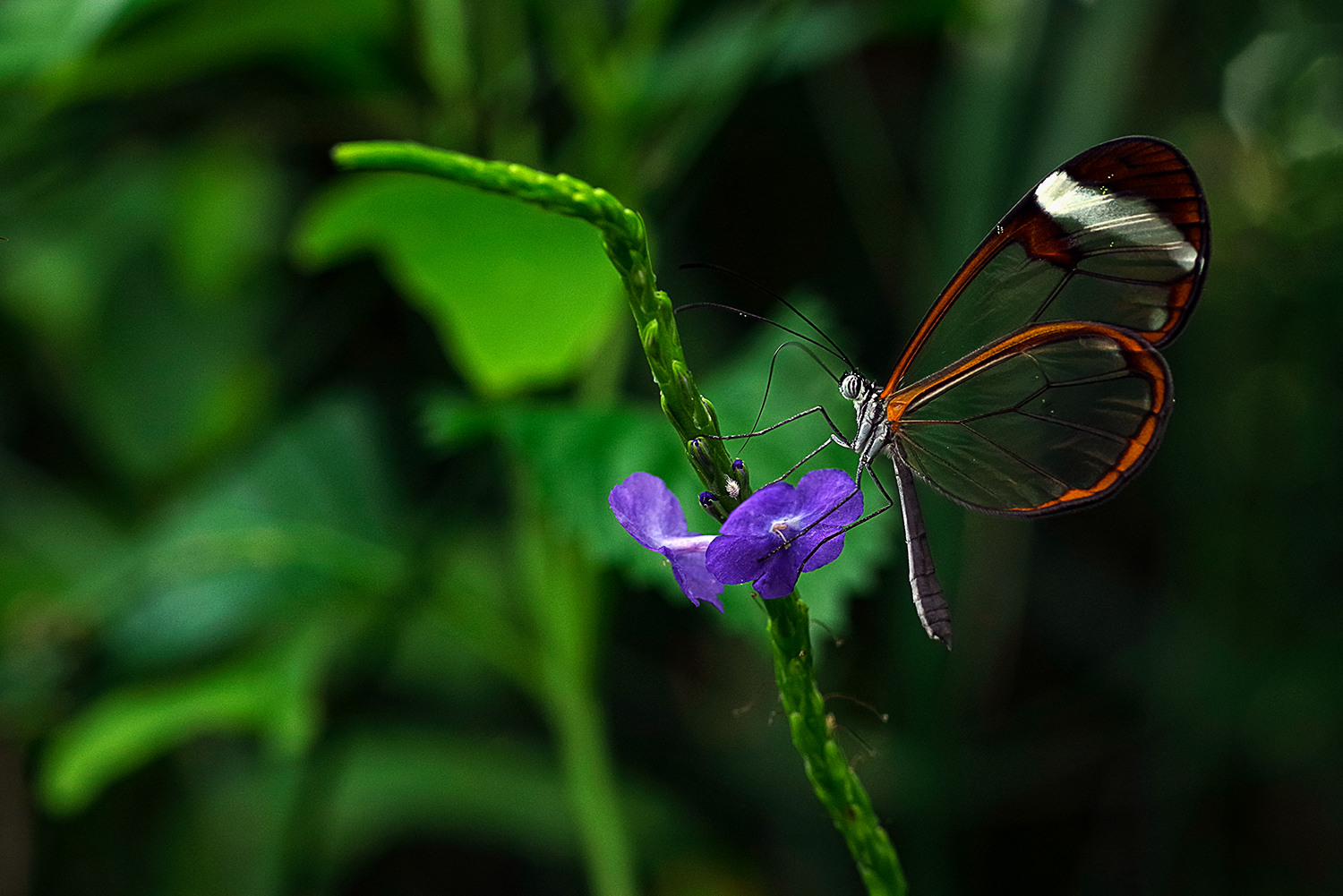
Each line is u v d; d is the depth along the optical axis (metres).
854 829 0.37
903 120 0.49
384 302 0.48
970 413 0.39
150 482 0.47
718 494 0.36
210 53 0.42
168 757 0.47
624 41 0.44
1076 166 0.39
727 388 0.42
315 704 0.44
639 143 0.44
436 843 0.48
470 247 0.41
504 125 0.44
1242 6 0.49
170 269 0.48
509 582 0.47
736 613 0.40
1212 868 0.48
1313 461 0.48
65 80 0.41
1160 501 0.50
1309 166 0.48
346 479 0.45
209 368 0.48
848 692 0.47
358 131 0.46
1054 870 0.49
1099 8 0.45
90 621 0.44
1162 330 0.39
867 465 0.39
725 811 0.48
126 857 0.46
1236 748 0.48
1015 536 0.45
